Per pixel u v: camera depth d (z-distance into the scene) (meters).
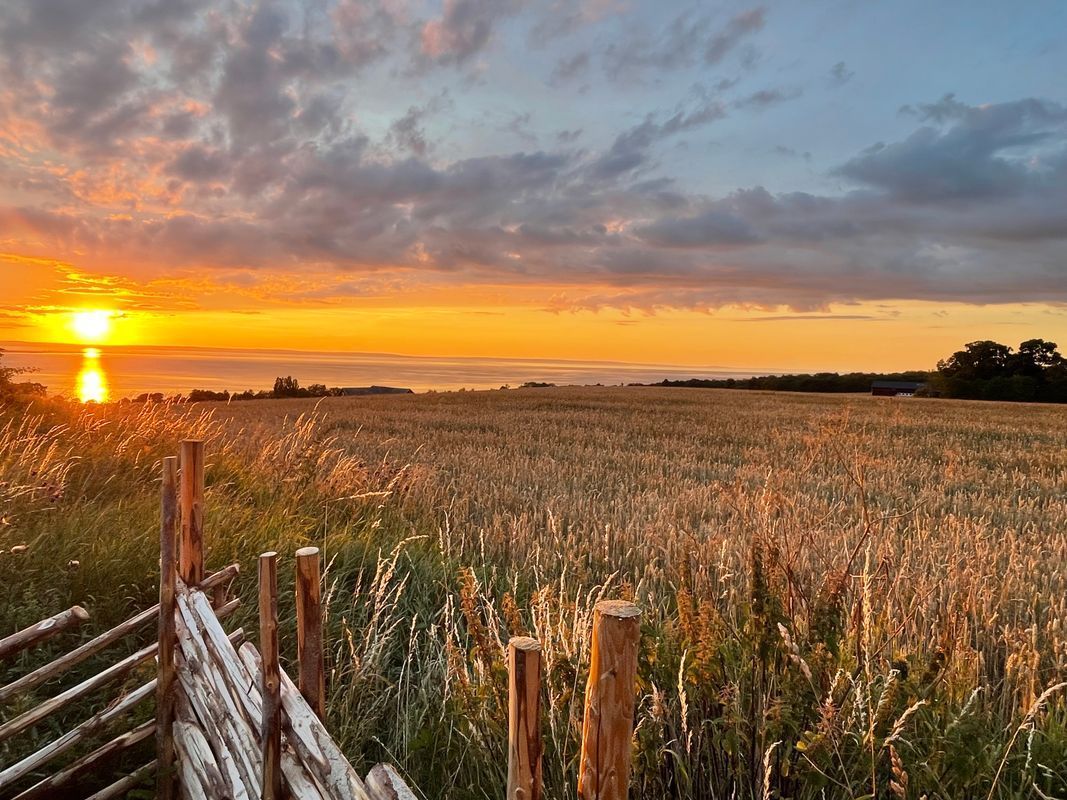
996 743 2.88
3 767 2.70
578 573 4.78
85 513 5.00
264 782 2.02
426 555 6.08
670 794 2.66
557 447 17.19
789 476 11.91
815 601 3.31
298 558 2.17
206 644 2.62
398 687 3.83
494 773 2.95
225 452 8.85
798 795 2.56
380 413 27.73
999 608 4.88
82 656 2.83
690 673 2.72
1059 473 15.57
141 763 3.02
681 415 28.97
